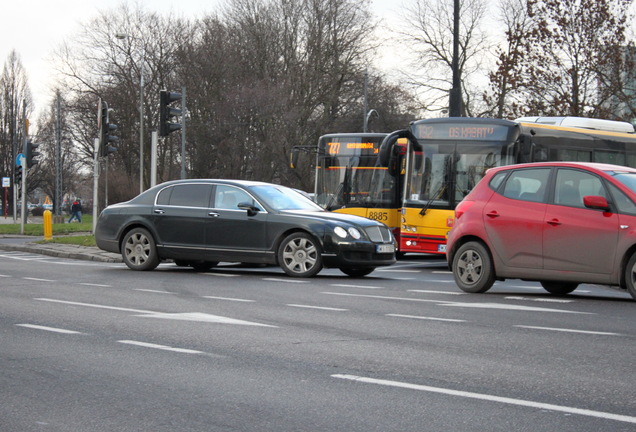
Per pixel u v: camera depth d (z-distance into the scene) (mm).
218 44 66875
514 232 14484
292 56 64500
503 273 14664
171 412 6379
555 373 7770
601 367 8047
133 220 19906
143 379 7535
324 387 7207
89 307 12617
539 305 13047
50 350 8945
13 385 7297
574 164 14227
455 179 22469
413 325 10820
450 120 22703
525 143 22297
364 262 18031
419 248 22719
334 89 64562
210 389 7145
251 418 6211
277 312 12109
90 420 6160
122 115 73688
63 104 76062
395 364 8203
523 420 6117
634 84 40031
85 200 121875
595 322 11125
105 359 8453
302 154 63000
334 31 63562
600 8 38938
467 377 7598
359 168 29109
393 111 67188
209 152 67688
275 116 62406
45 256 25625
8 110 101938
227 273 19359
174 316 11586
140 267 19812
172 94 26453
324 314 11906
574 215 13859
